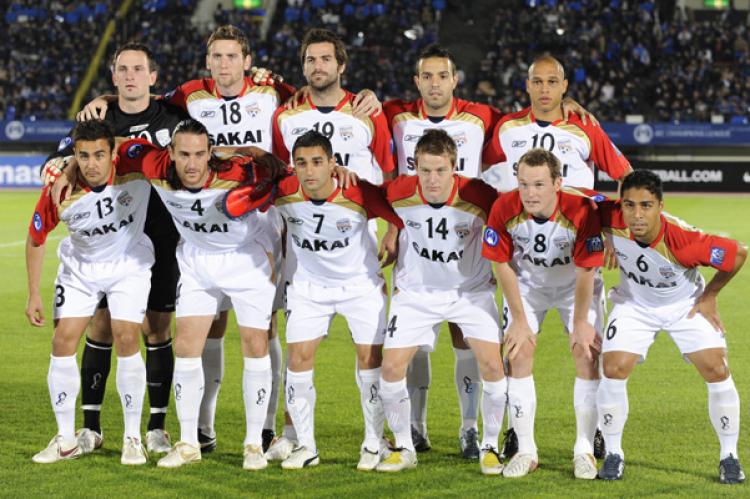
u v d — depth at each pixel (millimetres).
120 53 9133
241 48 9320
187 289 8516
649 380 11586
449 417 10227
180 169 8102
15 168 41219
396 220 8484
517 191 8156
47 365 12414
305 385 8469
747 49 46031
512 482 7977
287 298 8695
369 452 8445
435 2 49312
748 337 13867
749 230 26641
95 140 8164
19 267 20547
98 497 7566
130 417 8586
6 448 8953
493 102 43250
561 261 8352
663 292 8055
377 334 8492
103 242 8586
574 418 10086
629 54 45688
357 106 9148
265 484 7914
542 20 47094
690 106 43000
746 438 9219
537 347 13594
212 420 9078
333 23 48500
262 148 9641
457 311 8414
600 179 37969
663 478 8062
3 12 48875
